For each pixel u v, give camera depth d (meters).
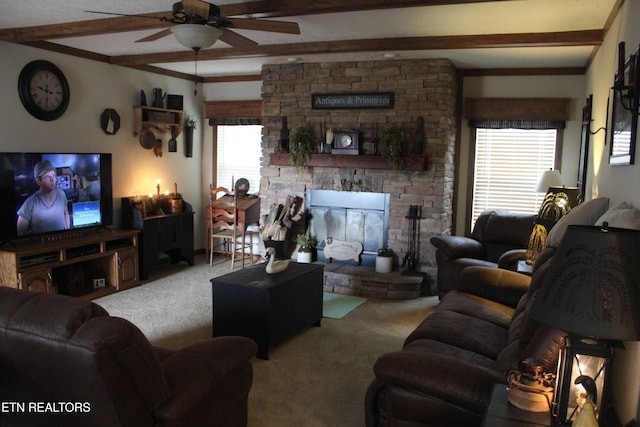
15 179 4.52
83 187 5.20
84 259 4.95
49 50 4.99
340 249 5.87
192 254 6.63
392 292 5.34
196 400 2.01
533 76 5.57
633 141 2.44
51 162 4.84
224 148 7.19
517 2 3.33
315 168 5.96
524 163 5.71
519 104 5.59
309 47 4.69
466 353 2.63
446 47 4.33
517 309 2.93
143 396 1.85
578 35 3.99
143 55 5.52
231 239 7.14
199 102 7.17
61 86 5.11
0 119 4.62
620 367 2.08
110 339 1.68
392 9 3.52
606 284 1.38
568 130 5.52
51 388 1.91
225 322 3.82
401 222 5.63
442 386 2.06
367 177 5.73
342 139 5.70
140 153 6.23
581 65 5.34
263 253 6.54
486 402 1.98
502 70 5.65
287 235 6.04
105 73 5.66
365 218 5.80
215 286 3.82
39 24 4.17
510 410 1.70
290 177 6.10
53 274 4.94
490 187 5.84
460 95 5.80
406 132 5.48
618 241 1.39
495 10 3.52
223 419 2.31
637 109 2.41
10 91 4.68
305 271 4.16
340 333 4.27
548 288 1.49
